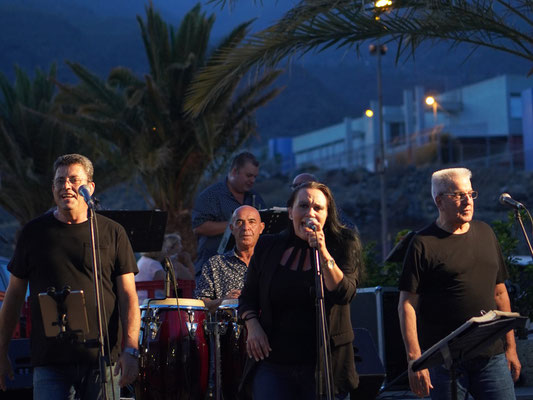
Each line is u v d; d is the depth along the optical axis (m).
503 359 6.81
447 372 6.87
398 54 13.16
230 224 9.30
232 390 8.20
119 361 6.57
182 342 8.00
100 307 6.49
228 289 9.06
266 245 6.60
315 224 6.10
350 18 12.85
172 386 7.93
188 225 25.92
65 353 6.50
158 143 25.17
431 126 87.81
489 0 12.54
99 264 6.64
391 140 85.50
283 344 6.37
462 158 78.94
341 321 6.43
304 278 6.35
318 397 6.07
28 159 28.66
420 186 73.31
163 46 25.36
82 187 6.48
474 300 6.80
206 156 25.61
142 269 13.02
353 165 83.94
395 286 11.70
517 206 7.75
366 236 66.88
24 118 29.31
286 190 77.69
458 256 6.83
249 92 25.00
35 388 6.60
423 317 6.98
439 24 12.84
